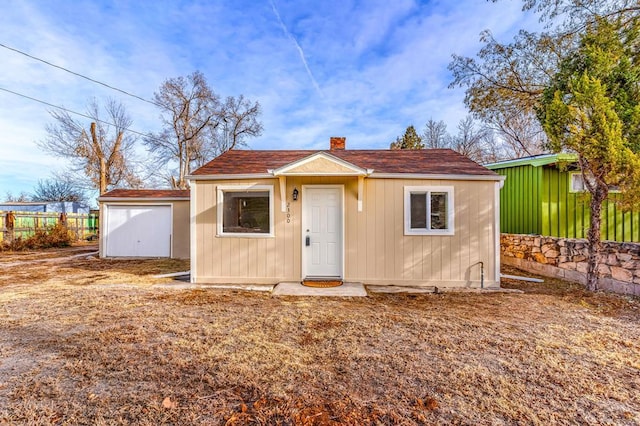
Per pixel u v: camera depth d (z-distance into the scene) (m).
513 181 9.89
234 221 7.29
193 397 2.58
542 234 8.69
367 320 4.53
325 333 4.01
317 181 7.10
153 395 2.61
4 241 13.92
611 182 5.38
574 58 6.02
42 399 2.56
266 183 7.16
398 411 2.38
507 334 3.97
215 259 7.23
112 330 4.11
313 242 7.22
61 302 5.47
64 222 16.95
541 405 2.47
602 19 6.45
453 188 6.88
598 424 2.24
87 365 3.13
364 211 7.03
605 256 6.15
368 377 2.90
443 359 3.28
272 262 7.14
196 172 7.37
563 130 5.68
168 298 5.80
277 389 2.69
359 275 7.02
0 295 5.98
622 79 5.46
